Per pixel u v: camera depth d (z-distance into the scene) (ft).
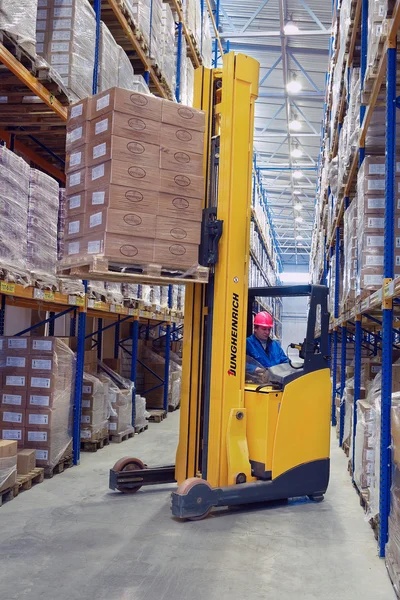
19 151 21.57
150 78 26.94
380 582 11.24
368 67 14.11
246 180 16.05
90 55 18.33
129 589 10.59
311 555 12.58
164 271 15.02
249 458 16.26
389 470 12.32
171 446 24.34
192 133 14.71
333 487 18.69
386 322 12.28
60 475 18.79
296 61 48.85
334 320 28.43
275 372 16.72
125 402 25.54
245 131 16.01
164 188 14.26
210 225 15.64
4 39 13.66
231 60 15.85
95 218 13.96
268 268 71.00
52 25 16.99
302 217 99.09
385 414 12.32
